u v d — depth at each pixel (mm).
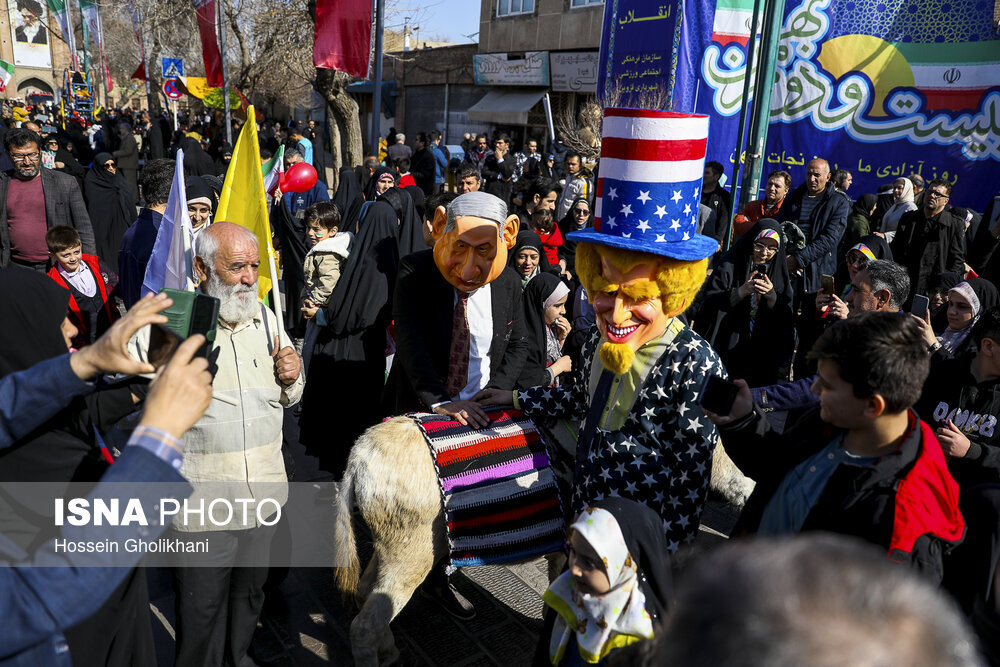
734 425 1997
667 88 7898
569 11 18094
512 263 4410
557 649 1992
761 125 6023
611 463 2375
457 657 2963
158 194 4348
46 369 1495
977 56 6863
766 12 5797
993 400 2523
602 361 2314
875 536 1650
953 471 2436
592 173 7770
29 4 35312
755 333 4379
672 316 2338
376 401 4230
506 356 3242
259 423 2506
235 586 2656
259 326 2611
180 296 1657
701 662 679
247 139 3221
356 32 9695
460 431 2621
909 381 1629
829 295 3688
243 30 19844
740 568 733
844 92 7547
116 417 2240
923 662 641
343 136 12328
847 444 1806
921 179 7352
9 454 1699
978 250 6523
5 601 1259
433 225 3082
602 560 1755
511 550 2564
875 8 7266
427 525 2531
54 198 5691
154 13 21516
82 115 26047
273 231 7348
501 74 20422
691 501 2320
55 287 1833
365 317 4027
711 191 7004
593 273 2344
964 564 1800
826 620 655
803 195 6102
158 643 2943
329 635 3078
